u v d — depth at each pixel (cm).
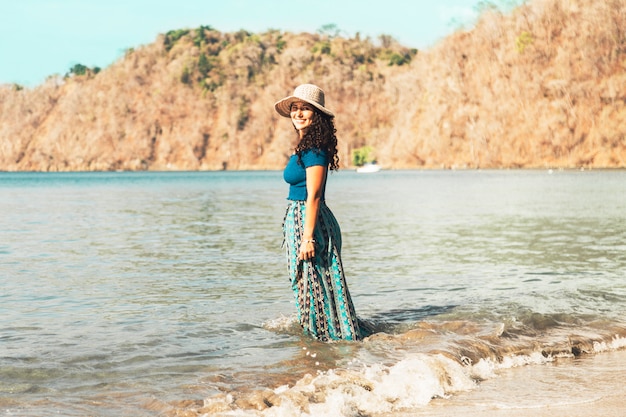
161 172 16325
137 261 996
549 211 2078
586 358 501
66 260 1010
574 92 10512
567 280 807
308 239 524
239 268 919
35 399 388
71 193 4397
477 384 431
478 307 646
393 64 18988
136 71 19975
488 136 11331
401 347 502
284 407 361
